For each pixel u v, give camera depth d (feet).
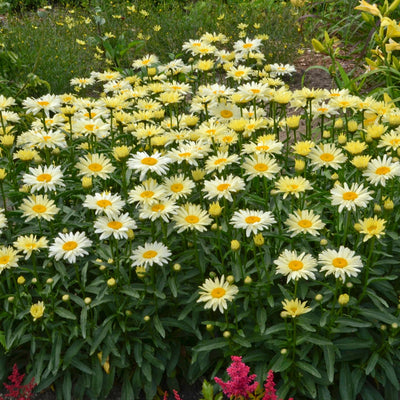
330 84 8.58
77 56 10.07
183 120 5.30
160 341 4.41
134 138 5.49
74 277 4.58
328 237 4.57
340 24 9.58
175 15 12.08
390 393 4.26
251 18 10.96
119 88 5.89
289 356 4.24
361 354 4.29
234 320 4.42
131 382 4.47
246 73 5.62
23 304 4.43
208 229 4.66
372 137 4.70
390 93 6.37
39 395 4.46
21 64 8.99
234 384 3.74
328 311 4.15
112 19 12.21
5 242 4.59
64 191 4.86
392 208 4.34
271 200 4.77
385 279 4.20
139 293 4.43
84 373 4.44
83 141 5.51
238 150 5.36
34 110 5.09
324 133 5.19
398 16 7.80
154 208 4.26
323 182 5.13
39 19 12.08
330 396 4.22
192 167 5.16
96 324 4.39
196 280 4.50
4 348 4.49
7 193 4.99
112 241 4.58
